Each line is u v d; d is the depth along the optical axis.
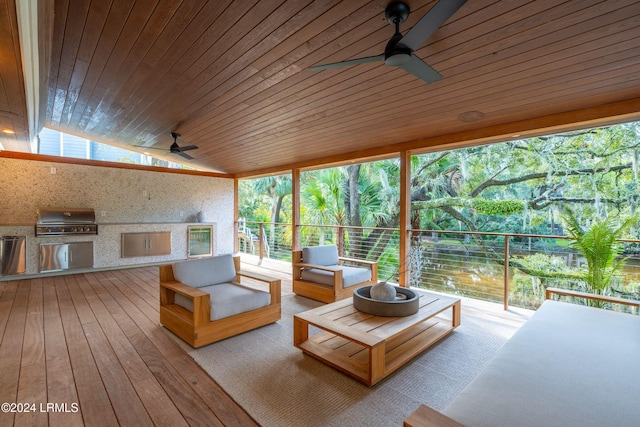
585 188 6.54
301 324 2.57
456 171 8.17
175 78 3.25
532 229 7.10
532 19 1.94
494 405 1.21
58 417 1.71
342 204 9.21
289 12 2.09
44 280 4.95
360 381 2.10
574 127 3.34
